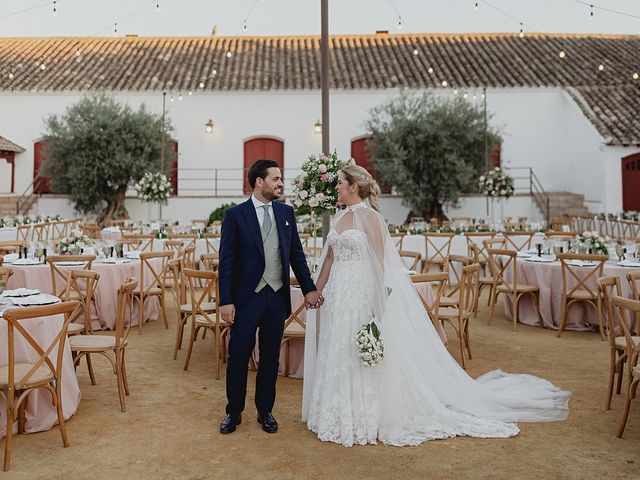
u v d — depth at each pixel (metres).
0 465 3.43
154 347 6.46
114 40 21.95
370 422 3.81
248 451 3.66
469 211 17.12
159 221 14.35
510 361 5.88
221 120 18.83
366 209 4.08
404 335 4.11
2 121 18.56
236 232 3.93
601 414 4.35
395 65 19.53
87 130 16.03
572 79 18.72
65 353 4.21
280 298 4.00
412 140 15.79
